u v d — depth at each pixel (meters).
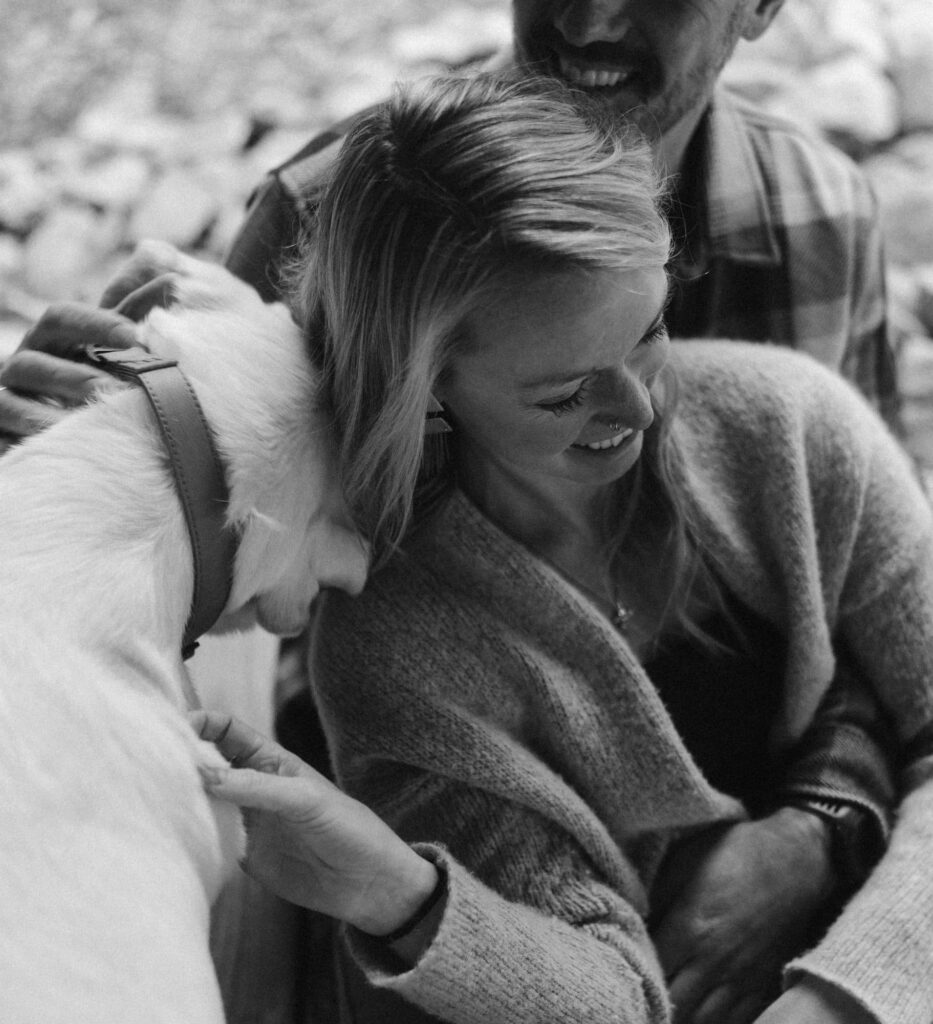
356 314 0.94
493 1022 0.99
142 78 2.95
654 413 1.08
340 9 2.93
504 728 1.09
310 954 1.32
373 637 1.08
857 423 1.19
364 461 0.99
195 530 0.95
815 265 1.56
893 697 1.22
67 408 1.01
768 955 1.19
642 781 1.10
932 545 1.22
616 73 1.31
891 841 1.18
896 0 2.83
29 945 0.80
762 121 1.61
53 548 0.92
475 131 0.88
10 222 2.70
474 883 1.01
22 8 3.02
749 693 1.22
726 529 1.14
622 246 0.87
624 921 1.07
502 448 0.99
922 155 2.61
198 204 2.62
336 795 0.95
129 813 0.86
